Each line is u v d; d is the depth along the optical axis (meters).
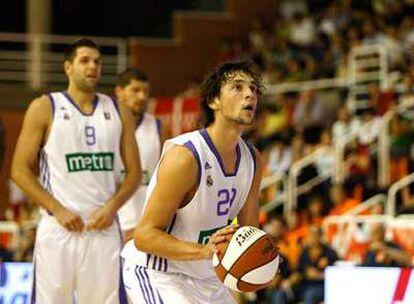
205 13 27.64
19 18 29.06
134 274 6.82
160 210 6.43
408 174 16.98
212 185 6.57
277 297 13.74
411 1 22.95
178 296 6.68
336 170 17.31
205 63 27.39
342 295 10.62
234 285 6.24
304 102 20.38
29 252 14.60
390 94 18.38
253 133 20.61
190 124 19.95
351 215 15.71
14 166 8.23
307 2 26.11
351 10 23.64
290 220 16.22
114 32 29.27
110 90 25.86
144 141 9.88
